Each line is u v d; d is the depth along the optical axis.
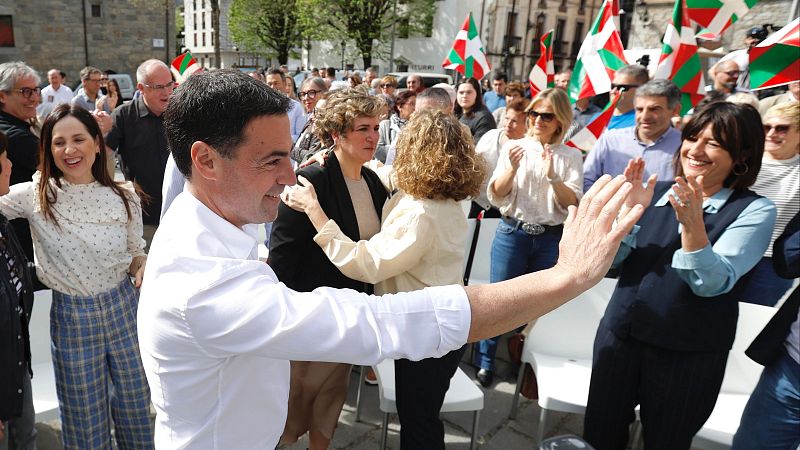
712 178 1.78
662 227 1.87
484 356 3.11
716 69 5.03
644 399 1.93
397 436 2.62
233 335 0.79
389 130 4.71
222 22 57.56
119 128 3.53
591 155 3.53
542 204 2.95
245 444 0.93
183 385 0.86
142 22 25.03
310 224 2.01
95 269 1.92
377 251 1.84
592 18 30.06
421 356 0.82
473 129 5.13
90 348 1.94
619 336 1.92
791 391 1.72
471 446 2.42
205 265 0.83
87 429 1.97
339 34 27.20
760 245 1.67
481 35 27.77
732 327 1.78
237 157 0.85
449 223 1.88
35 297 2.34
